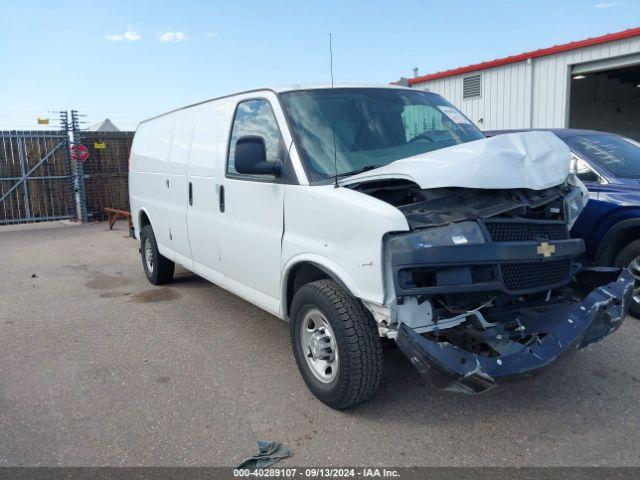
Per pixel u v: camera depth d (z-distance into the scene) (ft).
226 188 16.21
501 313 11.62
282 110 14.12
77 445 11.54
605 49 41.42
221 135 16.89
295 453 10.99
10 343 17.74
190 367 15.43
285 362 15.56
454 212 10.89
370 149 13.91
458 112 16.75
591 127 67.26
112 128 70.79
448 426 11.80
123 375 15.01
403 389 13.46
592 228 18.69
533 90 46.80
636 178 18.61
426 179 10.77
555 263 11.98
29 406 13.33
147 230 24.12
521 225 11.43
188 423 12.32
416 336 10.16
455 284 10.36
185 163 19.27
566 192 13.15
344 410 12.54
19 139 48.70
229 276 16.75
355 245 11.16
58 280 26.73
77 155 50.14
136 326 19.16
